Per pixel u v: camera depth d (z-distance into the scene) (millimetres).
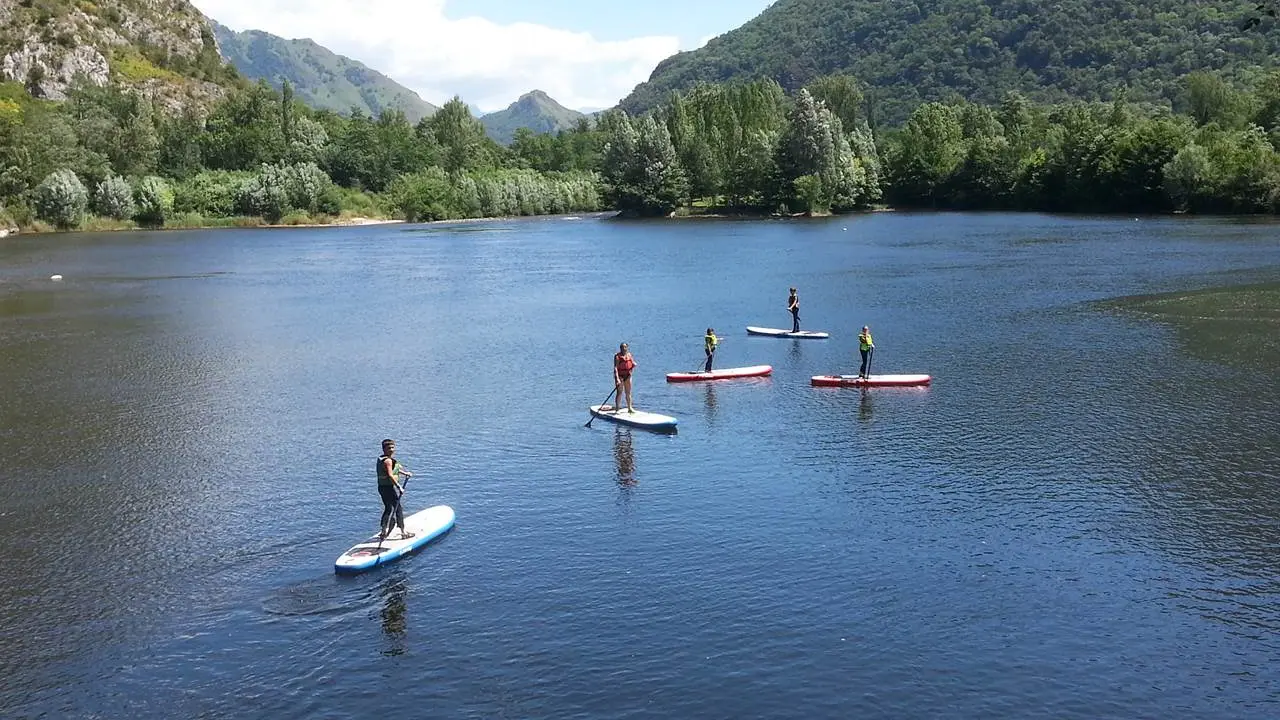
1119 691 16641
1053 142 175375
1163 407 34594
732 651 18062
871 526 24000
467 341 51812
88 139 172250
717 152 182750
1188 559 21766
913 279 75250
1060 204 167750
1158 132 151000
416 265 97062
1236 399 35406
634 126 195875
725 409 35844
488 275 86250
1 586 21688
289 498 27031
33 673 18031
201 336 54500
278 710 16594
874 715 16016
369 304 67688
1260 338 47094
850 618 19281
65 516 25906
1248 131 154750
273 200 170125
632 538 23516
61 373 44375
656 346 49281
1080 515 24469
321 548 23469
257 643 18906
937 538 23188
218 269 94250
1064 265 81625
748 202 180750
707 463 29312
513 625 19281
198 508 26344
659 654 18016
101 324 59281
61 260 104062
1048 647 18094
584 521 24719
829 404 36312
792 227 144125
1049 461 28812
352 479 28609
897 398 37062
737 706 16312
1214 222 124062
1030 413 34250
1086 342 47531
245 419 35594
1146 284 67812
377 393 39594
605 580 21203
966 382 39469
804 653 17969
